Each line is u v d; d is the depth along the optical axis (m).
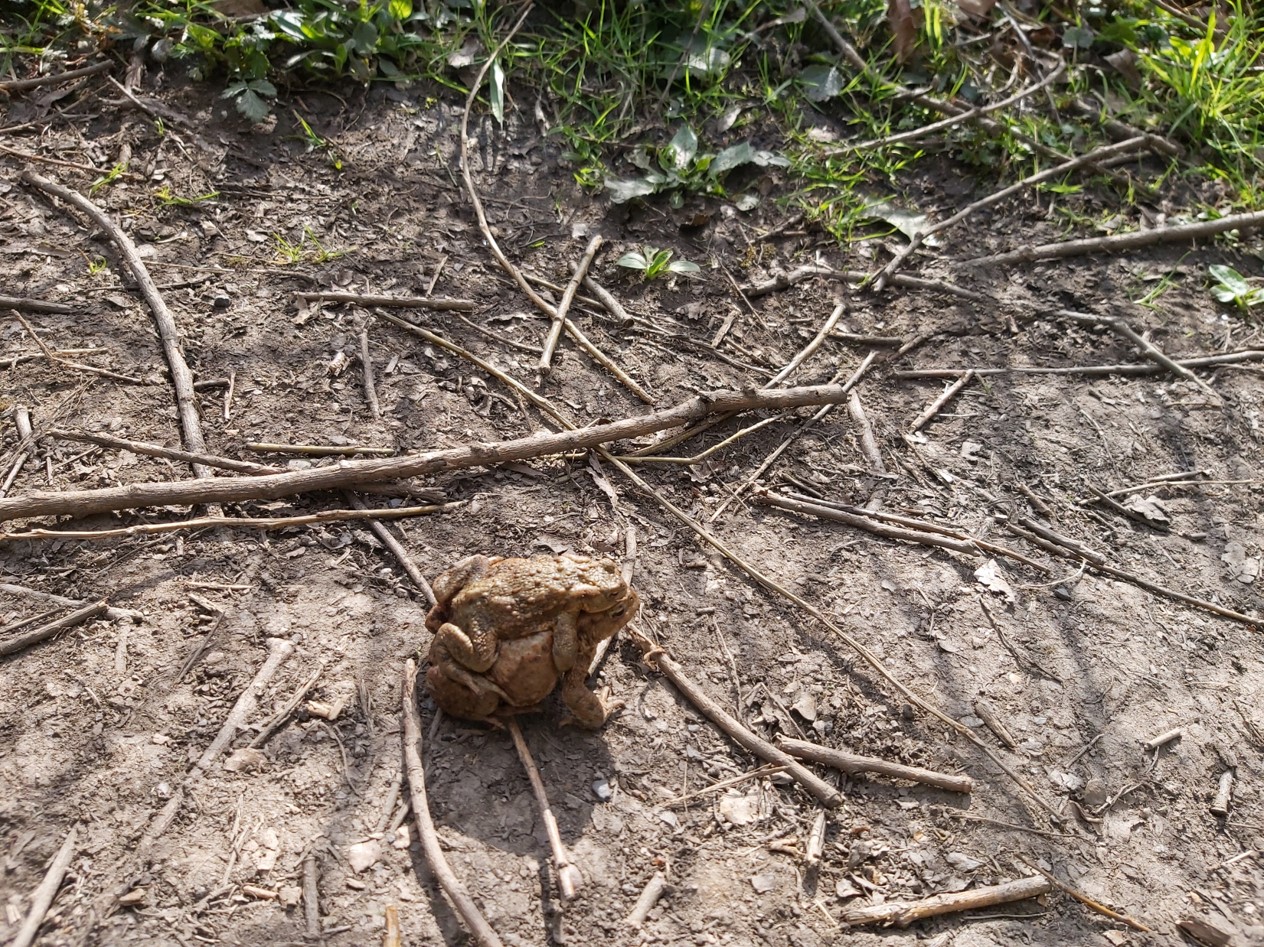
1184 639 0.43
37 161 0.53
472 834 0.33
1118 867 0.36
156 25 0.58
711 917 0.32
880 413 0.51
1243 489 0.50
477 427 0.46
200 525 0.40
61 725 0.34
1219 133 0.69
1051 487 0.48
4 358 0.45
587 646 0.35
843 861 0.34
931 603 0.43
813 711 0.38
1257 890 0.36
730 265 0.57
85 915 0.30
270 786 0.33
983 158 0.64
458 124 0.60
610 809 0.34
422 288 0.52
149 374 0.46
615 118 0.62
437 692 0.35
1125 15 0.74
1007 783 0.37
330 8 0.60
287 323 0.49
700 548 0.43
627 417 0.48
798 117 0.65
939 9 0.69
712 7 0.66
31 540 0.39
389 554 0.41
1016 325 0.56
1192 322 0.58
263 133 0.57
